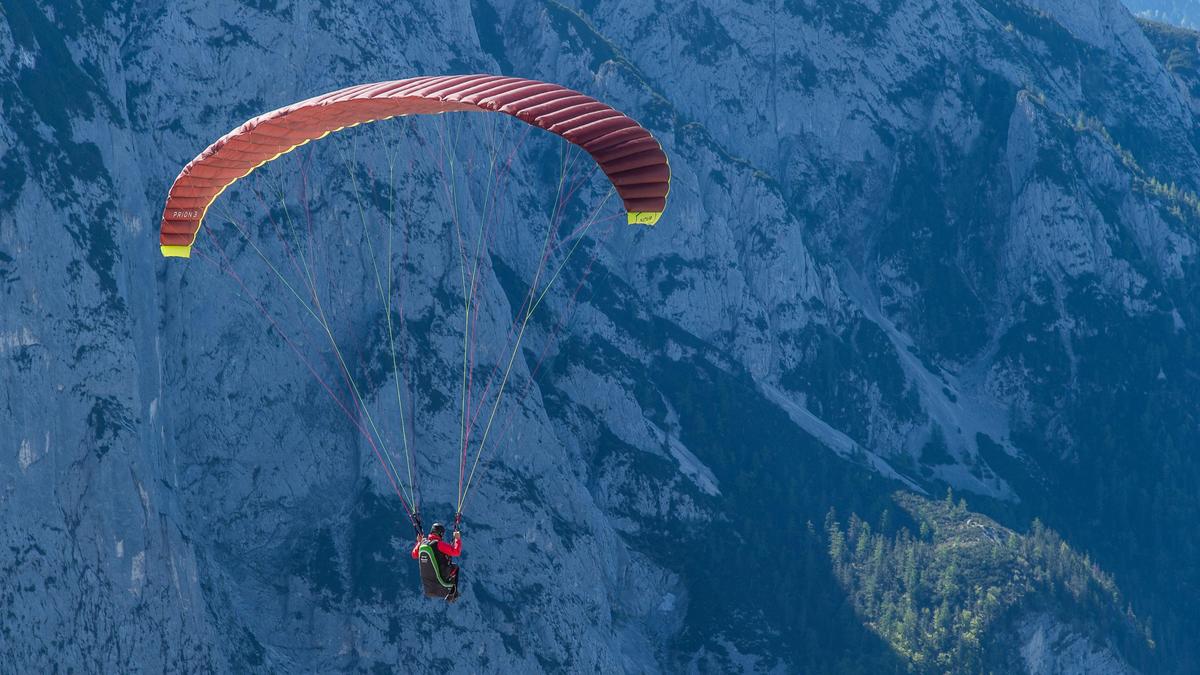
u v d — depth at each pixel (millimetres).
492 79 51219
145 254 195750
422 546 51438
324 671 194750
